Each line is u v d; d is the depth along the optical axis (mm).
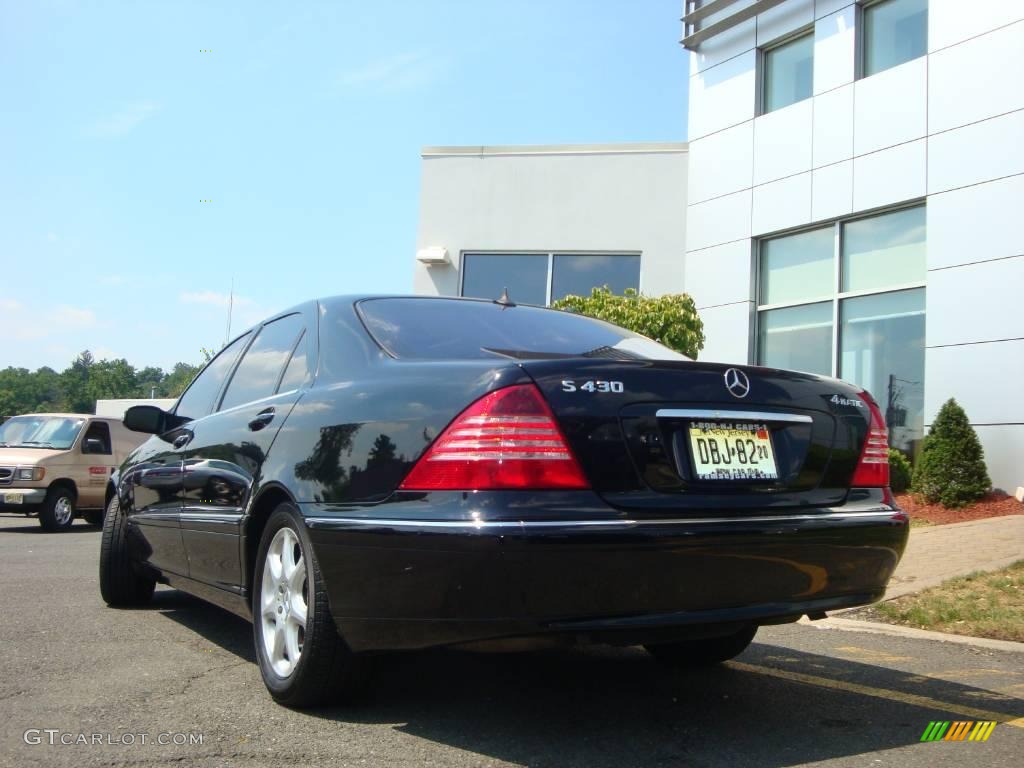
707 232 13750
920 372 11078
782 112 12797
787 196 12641
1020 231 10016
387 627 3002
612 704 3682
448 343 3590
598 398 2932
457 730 3287
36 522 14328
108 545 5547
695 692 3916
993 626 5160
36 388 119750
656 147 14852
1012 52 10227
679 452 3035
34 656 4312
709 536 2902
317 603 3232
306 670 3303
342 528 3090
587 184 15094
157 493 4934
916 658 4641
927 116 11016
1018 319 9969
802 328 12531
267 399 4066
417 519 2867
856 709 3693
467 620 2793
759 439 3225
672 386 3074
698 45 14164
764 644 4973
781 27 12906
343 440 3268
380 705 3570
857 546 3266
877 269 11648
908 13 11523
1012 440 9945
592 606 2773
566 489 2812
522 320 4031
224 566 4062
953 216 10656
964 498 9727
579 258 15164
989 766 3041
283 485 3482
